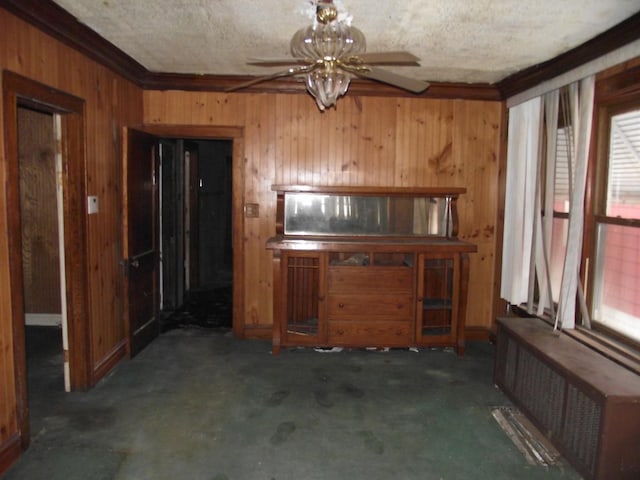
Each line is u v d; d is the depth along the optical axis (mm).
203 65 3660
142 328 3918
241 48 3197
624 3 2301
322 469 2322
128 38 3010
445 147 4230
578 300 3047
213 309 5355
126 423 2725
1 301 2225
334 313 3809
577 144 2980
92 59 3133
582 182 2887
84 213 3053
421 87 2537
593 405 2189
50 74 2621
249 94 4121
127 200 3512
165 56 3424
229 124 4137
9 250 2266
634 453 2125
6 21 2213
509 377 3090
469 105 4207
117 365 3605
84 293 3084
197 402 3008
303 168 4195
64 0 2396
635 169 2633
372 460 2404
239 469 2309
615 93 2703
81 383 3135
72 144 2945
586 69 2877
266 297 4309
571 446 2363
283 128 4160
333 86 2381
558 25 2609
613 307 2826
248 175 4199
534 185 3592
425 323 3963
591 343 2725
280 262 3797
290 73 2428
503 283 4008
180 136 4137
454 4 2367
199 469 2303
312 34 2160
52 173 4465
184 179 5688
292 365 3666
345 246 3695
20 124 4402
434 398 3121
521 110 3697
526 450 2516
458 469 2342
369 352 3988
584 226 2967
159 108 4090
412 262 3928
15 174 2291
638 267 2615
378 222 4160
